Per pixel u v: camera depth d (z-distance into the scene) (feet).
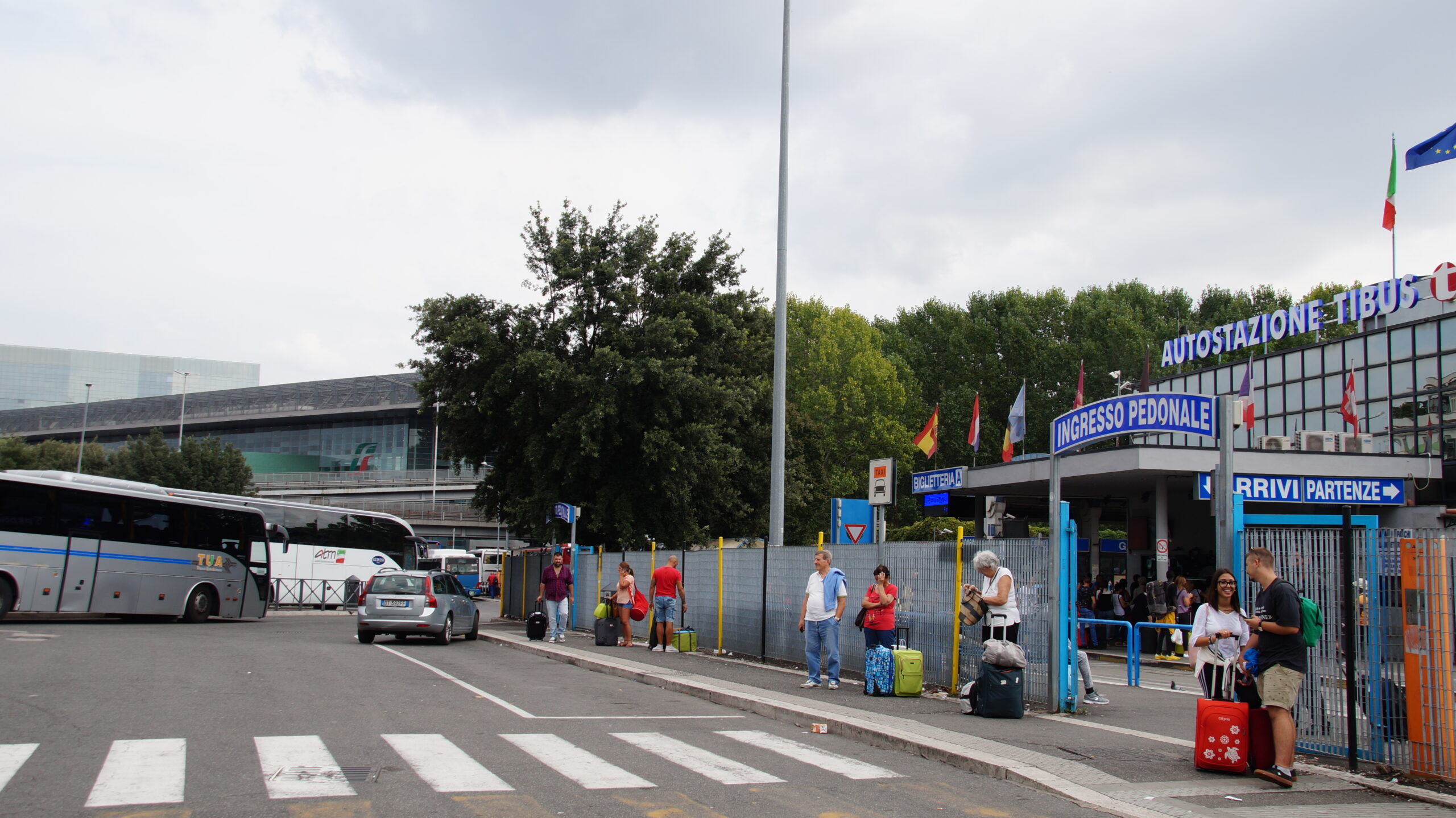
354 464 350.84
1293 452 76.84
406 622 73.31
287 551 135.85
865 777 27.58
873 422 215.10
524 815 21.70
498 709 38.91
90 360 638.94
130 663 50.70
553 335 103.76
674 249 111.86
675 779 26.27
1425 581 27.61
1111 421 36.78
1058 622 39.83
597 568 93.76
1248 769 28.02
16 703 35.65
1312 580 31.37
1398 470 78.13
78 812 20.89
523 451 108.68
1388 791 26.17
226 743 28.94
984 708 37.78
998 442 232.53
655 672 53.01
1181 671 65.10
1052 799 25.44
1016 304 248.93
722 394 104.78
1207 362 211.00
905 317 263.08
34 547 80.28
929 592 47.11
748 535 130.11
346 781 24.38
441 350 106.52
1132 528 104.32
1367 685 29.12
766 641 61.93
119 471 224.74
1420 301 96.58
